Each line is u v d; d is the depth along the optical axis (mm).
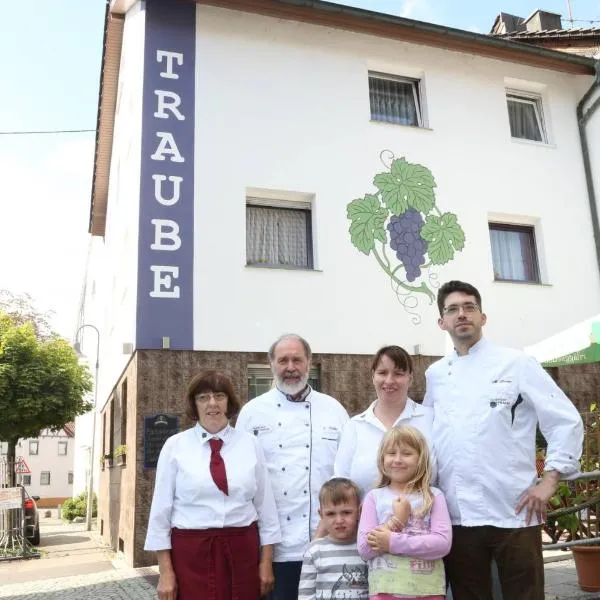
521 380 3609
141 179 10250
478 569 3535
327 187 11406
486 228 12406
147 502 9242
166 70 10758
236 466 3738
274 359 4211
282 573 3881
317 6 11375
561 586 6160
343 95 11898
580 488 6762
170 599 3580
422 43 12547
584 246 13156
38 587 8242
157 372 9664
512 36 15906
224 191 10680
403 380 3834
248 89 11211
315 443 4070
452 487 3588
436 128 12492
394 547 3279
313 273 10945
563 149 13539
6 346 16406
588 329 7531
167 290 10000
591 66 13656
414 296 11547
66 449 55906
